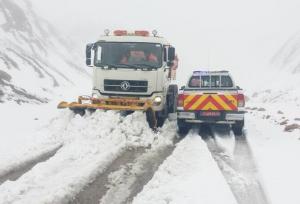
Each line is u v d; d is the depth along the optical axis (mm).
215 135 13445
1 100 22016
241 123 13266
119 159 9688
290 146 11195
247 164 9398
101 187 7574
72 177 7887
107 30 14570
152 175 8406
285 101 36781
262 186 7703
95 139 11125
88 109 12445
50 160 9172
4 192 7039
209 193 7035
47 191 7168
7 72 33469
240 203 6793
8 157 9492
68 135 11578
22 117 17500
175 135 13406
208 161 9273
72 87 44719
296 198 6848
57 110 21547
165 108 14953
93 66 14117
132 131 11664
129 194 7215
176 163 9117
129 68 13844
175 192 7113
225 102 13164
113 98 13859
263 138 12781
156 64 13875
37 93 32656
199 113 13320
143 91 13812
